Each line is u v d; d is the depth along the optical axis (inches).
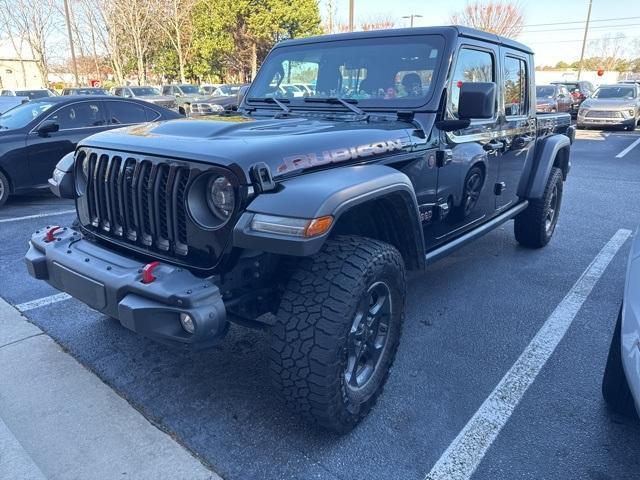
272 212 80.4
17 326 137.6
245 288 93.5
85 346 127.6
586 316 149.6
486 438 96.8
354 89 134.3
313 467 88.8
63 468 87.4
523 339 135.9
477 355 127.5
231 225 83.9
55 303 152.4
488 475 87.7
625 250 211.2
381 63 131.5
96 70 1632.6
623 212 278.4
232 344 130.1
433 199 126.1
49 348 126.6
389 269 96.0
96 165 103.5
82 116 300.2
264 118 124.9
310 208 79.3
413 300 160.1
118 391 109.7
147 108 329.1
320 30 1305.4
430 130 121.3
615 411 103.7
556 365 123.2
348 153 98.1
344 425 93.8
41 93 937.5
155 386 111.7
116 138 103.0
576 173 402.9
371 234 112.0
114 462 88.9
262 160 84.6
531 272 185.2
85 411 102.5
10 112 309.3
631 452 93.6
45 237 106.0
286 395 90.0
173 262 91.9
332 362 86.1
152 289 81.6
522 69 171.6
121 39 1451.8
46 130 281.6
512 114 167.9
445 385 114.3
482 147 145.6
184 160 87.5
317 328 85.7
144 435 95.7
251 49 1298.0
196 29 1353.3
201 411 103.3
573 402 108.5
